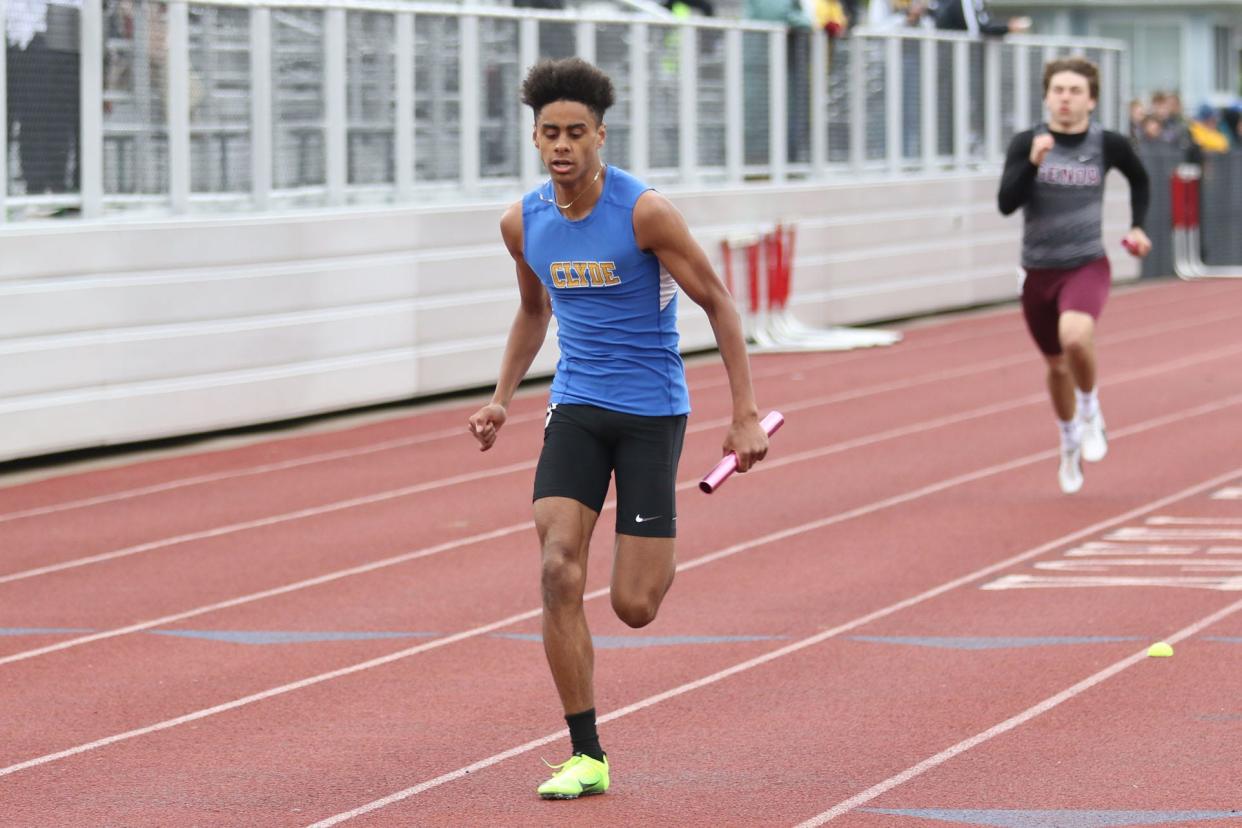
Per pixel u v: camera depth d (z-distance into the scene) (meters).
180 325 38.34
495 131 47.44
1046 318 30.56
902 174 65.25
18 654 22.06
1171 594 24.19
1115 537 28.31
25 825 15.65
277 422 41.84
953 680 20.16
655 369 16.19
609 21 50.56
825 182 60.38
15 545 28.75
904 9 73.75
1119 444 37.59
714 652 21.62
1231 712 18.61
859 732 18.20
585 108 15.73
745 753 17.55
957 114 68.19
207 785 16.78
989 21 70.44
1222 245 85.00
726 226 55.19
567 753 17.67
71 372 36.06
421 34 44.84
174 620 23.78
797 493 32.66
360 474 35.25
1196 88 111.69
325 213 41.72
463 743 18.06
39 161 35.69
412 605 24.44
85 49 36.38
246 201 40.41
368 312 43.00
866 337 57.81
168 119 38.44
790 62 58.94
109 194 37.16
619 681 20.36
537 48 48.47
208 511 31.58
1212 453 36.28
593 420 16.20
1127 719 18.45
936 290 66.50
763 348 56.12
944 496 32.16
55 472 35.47
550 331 49.03
